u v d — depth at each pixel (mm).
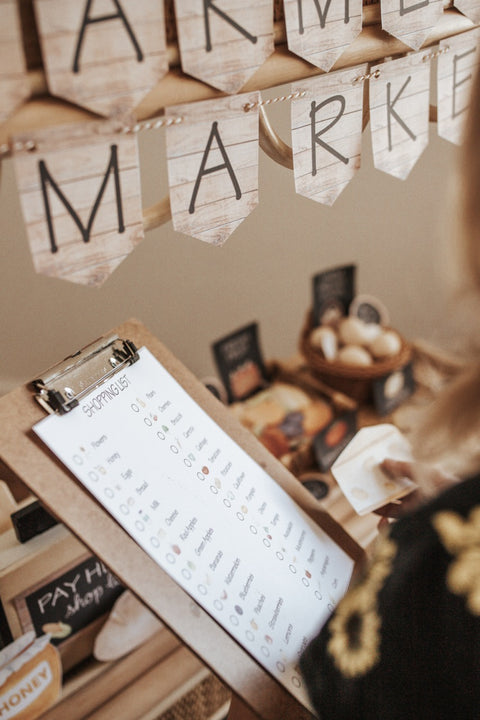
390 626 541
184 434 830
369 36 798
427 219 2281
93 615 1163
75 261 638
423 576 523
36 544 1043
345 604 589
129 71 596
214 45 651
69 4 540
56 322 1558
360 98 833
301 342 1812
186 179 698
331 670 588
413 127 918
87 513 714
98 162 614
